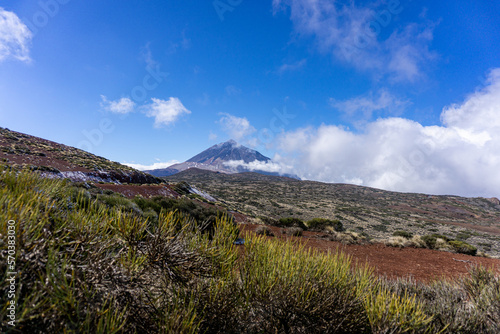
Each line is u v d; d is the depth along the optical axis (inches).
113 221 88.7
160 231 91.0
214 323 94.0
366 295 115.8
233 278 106.5
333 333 105.3
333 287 115.8
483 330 125.7
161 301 87.7
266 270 112.5
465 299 154.9
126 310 73.7
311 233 628.1
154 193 1318.9
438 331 106.9
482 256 529.7
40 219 70.7
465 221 3472.0
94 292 66.6
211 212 357.7
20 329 52.8
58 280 61.4
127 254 83.6
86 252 74.5
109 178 1560.0
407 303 107.1
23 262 59.5
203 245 103.0
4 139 1737.2
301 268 119.0
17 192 81.0
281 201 3110.2
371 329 104.0
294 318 107.1
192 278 97.1
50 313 57.8
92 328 61.4
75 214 80.7
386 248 500.7
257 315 108.3
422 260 410.3
